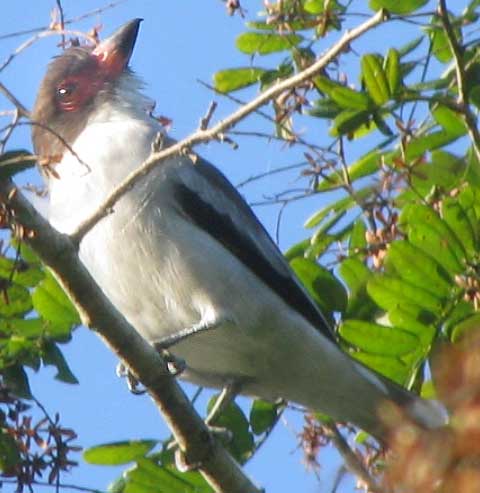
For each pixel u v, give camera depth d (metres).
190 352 11.09
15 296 9.85
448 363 4.98
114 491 10.02
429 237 9.46
